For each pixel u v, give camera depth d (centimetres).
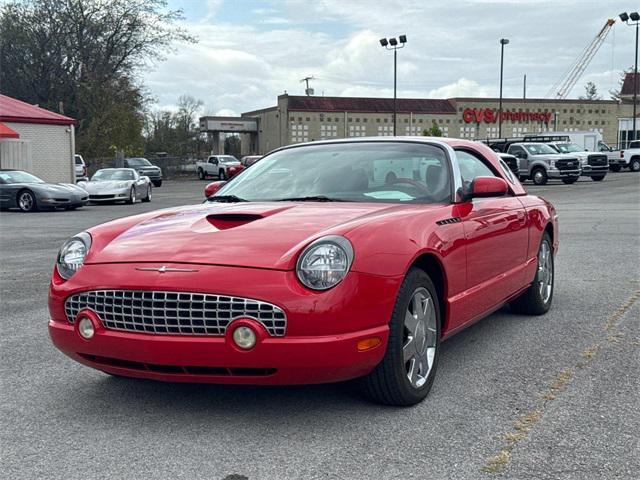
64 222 1594
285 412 374
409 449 324
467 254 435
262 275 334
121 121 4322
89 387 424
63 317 375
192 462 314
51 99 4475
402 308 361
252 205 432
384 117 6347
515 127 6681
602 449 322
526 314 606
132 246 375
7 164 2727
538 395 398
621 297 673
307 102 6216
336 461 312
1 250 1097
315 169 480
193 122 7594
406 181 454
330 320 331
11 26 4372
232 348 330
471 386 415
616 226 1294
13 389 422
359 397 395
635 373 437
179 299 338
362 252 346
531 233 561
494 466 305
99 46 4484
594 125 6875
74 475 304
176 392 411
